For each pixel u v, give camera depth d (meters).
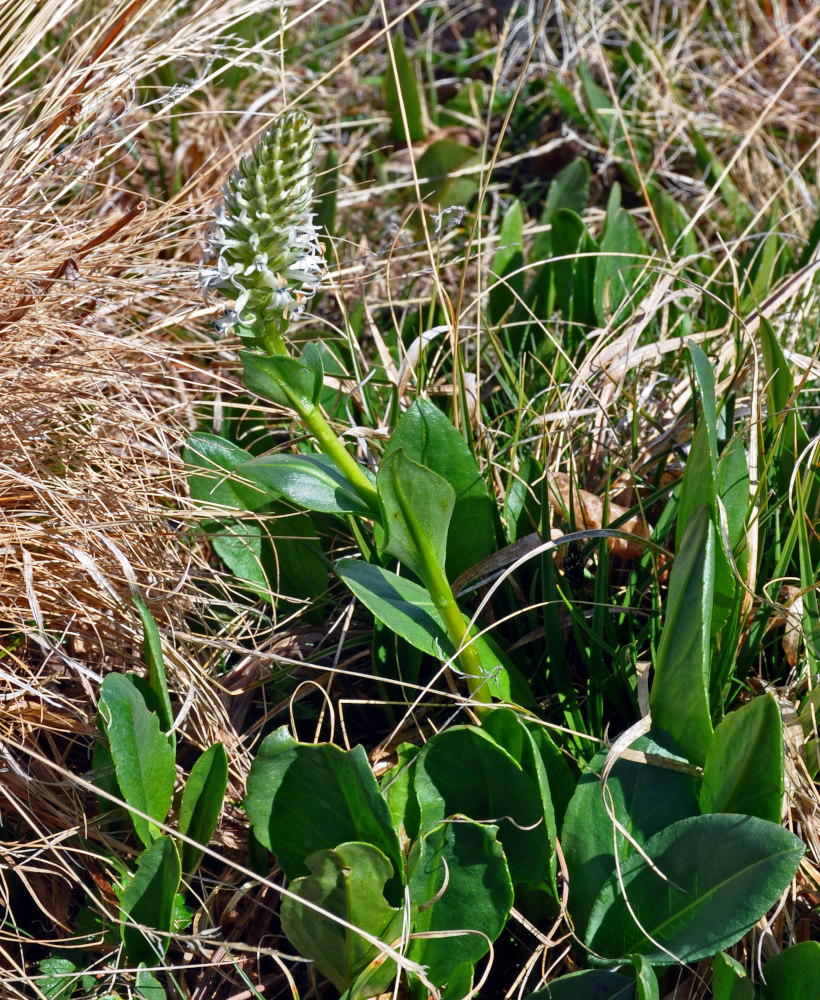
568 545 0.86
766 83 1.64
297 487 0.78
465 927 0.76
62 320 0.90
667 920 0.75
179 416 0.96
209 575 0.90
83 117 0.93
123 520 0.87
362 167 1.45
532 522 0.86
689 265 1.16
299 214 0.75
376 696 0.87
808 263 1.01
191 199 0.99
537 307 1.02
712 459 0.76
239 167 0.75
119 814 0.81
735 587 0.79
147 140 1.32
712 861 0.75
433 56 1.75
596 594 0.83
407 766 0.79
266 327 0.76
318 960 0.77
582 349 0.99
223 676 0.87
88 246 0.92
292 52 1.59
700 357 0.77
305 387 0.77
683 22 1.68
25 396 0.87
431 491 0.76
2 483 0.86
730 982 0.74
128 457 0.89
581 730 0.82
